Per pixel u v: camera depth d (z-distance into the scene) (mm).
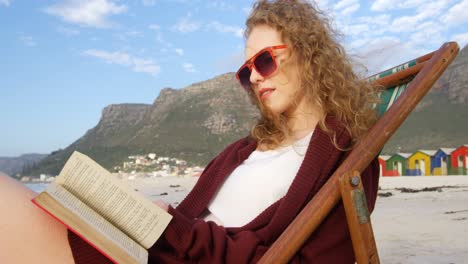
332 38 1539
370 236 1088
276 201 1329
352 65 1554
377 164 1389
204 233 1168
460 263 4445
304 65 1468
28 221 1031
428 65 1208
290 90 1514
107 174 1167
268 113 1562
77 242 1042
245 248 1144
